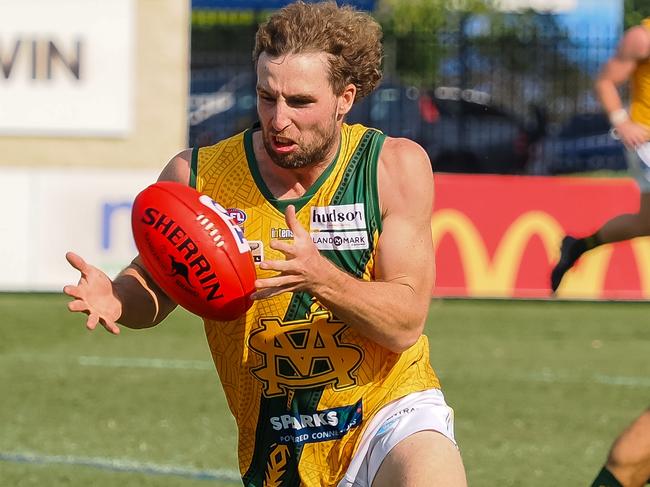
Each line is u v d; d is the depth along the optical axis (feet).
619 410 79.00
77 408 77.15
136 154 128.77
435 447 34.81
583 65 187.01
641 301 128.47
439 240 123.54
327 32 34.58
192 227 34.73
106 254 124.06
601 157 202.28
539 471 63.46
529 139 193.06
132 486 59.16
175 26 128.98
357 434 37.35
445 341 104.01
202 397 81.10
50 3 125.90
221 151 37.45
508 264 124.06
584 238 77.10
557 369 92.79
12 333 104.27
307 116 34.60
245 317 37.09
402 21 203.51
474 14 204.23
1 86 126.21
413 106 188.75
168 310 38.75
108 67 127.13
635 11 217.77
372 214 36.29
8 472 61.57
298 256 32.91
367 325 34.81
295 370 37.14
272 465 38.32
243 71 182.80
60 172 123.75
